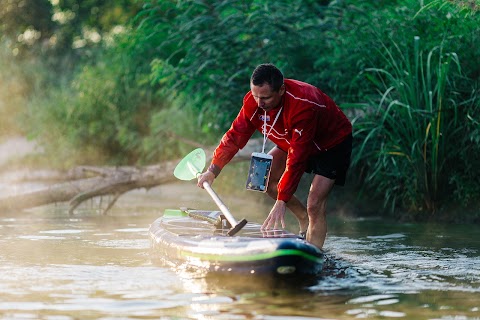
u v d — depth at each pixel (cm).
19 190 1541
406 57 1116
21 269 702
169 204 1350
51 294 592
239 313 532
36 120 2078
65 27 3122
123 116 1922
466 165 1102
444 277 669
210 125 1440
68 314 530
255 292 595
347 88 1234
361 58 1195
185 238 717
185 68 1345
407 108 1110
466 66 1128
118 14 2573
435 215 1123
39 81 2498
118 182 1220
